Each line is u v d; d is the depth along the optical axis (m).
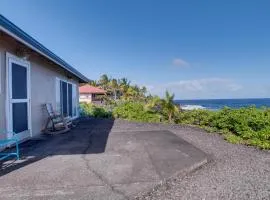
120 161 5.75
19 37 6.19
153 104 16.86
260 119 9.88
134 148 7.19
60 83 13.09
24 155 6.29
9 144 7.16
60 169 5.12
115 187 4.25
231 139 9.17
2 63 7.03
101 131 10.88
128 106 18.36
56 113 11.37
